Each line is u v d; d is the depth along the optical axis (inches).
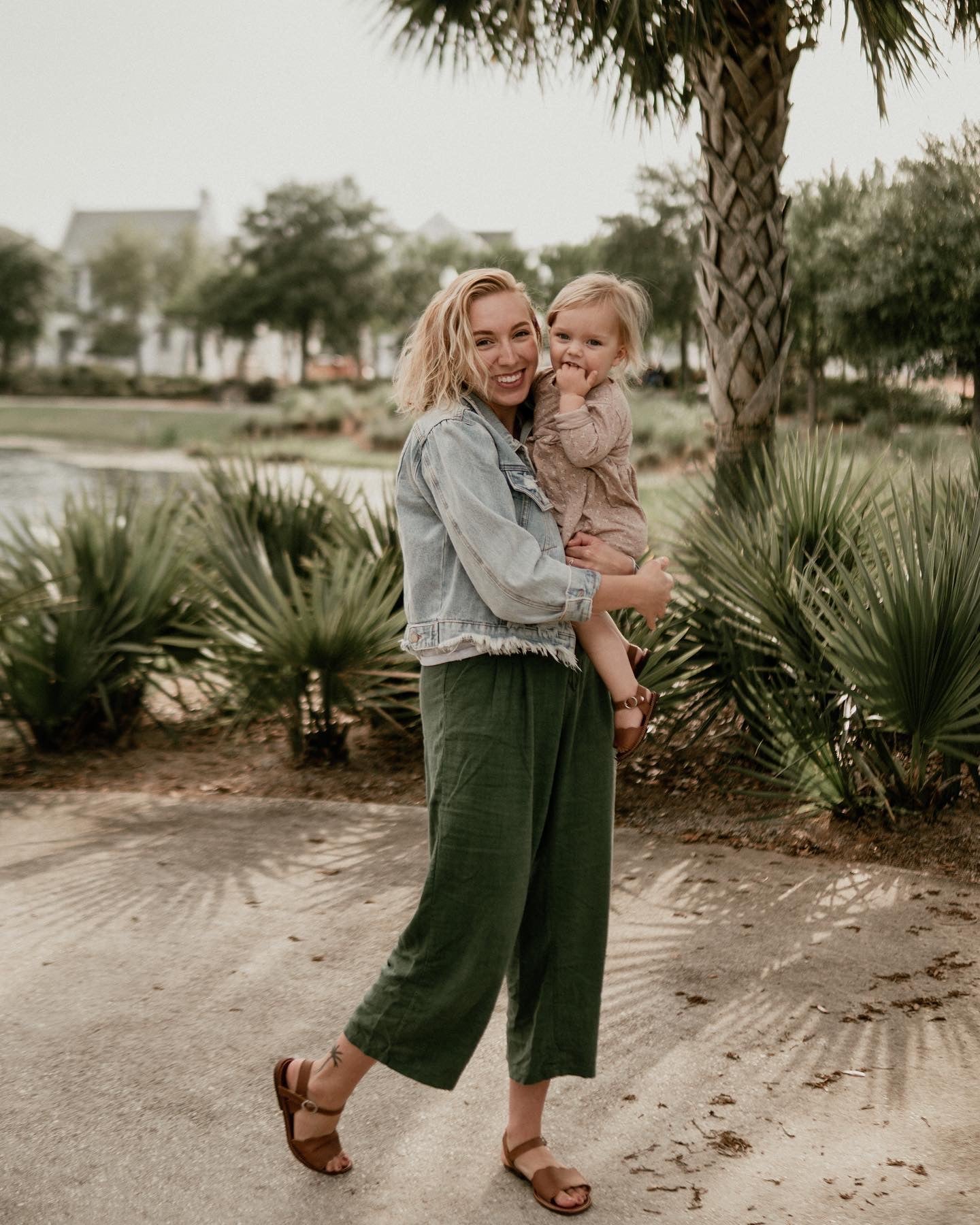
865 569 169.3
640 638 192.9
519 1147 91.8
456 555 83.6
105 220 3959.2
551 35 261.1
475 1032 85.7
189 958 130.7
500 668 82.5
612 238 1234.0
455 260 2773.1
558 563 81.0
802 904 145.3
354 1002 120.4
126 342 3368.6
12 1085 104.7
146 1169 92.9
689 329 1248.2
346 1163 92.5
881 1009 118.3
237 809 184.9
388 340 3004.4
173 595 234.2
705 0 224.7
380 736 226.2
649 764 204.4
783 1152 95.0
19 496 789.9
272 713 215.5
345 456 1224.8
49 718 218.2
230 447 281.4
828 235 696.4
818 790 175.8
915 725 167.5
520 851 83.0
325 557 236.1
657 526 244.4
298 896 148.5
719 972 126.7
